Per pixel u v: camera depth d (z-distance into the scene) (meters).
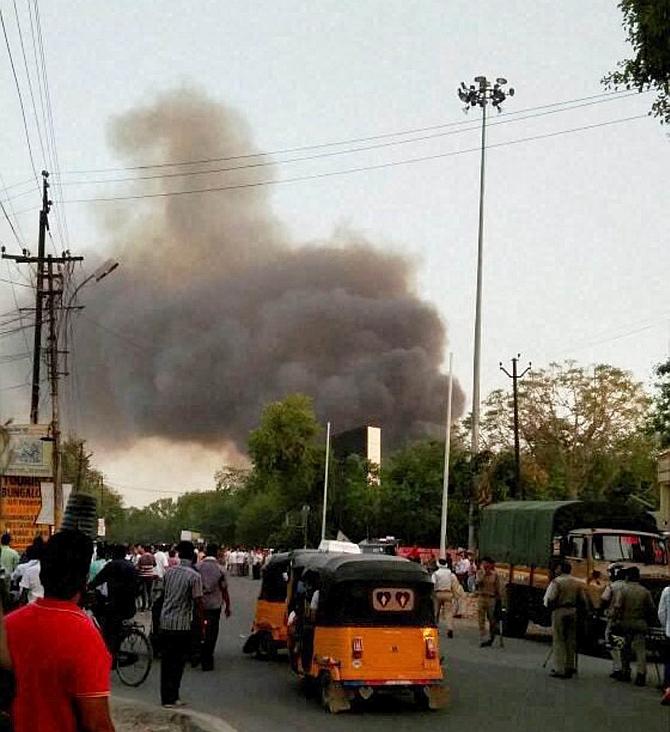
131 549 41.88
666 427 28.45
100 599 15.77
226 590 17.72
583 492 66.94
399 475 70.44
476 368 48.22
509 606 27.28
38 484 41.53
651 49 15.19
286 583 19.34
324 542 19.92
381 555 15.00
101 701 4.04
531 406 66.62
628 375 66.88
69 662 4.02
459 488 49.03
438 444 69.69
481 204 49.19
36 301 39.22
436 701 13.98
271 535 90.94
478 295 48.66
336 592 14.02
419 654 13.95
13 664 3.71
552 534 25.44
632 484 68.00
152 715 12.40
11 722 3.99
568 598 18.19
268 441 91.19
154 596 29.61
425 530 67.38
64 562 4.19
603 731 12.38
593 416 66.19
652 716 13.60
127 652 15.66
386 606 13.98
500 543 28.78
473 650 22.95
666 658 15.56
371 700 14.67
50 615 4.11
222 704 13.95
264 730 12.02
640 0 14.97
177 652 13.19
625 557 24.45
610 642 18.23
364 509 79.12
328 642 13.92
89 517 15.27
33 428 41.69
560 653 18.11
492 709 14.05
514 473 51.75
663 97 15.89
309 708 13.82
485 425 67.50
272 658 19.45
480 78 51.28
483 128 51.06
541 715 13.56
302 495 91.12
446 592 26.64
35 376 41.34
